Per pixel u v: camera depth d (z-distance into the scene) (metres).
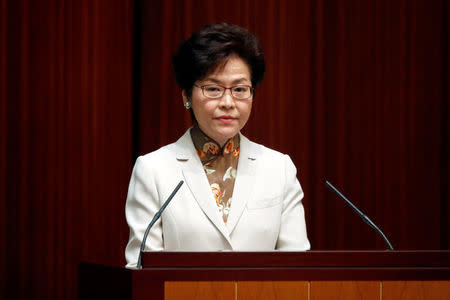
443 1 12.56
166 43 11.86
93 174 11.50
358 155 12.40
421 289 5.18
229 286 5.00
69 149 11.45
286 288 5.04
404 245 12.42
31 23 11.39
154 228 6.66
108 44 11.63
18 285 11.24
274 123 12.15
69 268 11.37
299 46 12.23
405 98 12.52
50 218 11.37
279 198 6.99
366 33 12.47
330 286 5.08
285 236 6.99
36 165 11.38
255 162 7.10
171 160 6.94
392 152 12.48
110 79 11.63
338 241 12.25
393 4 12.52
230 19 12.04
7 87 11.30
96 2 11.59
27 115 11.35
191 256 5.01
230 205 6.86
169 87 11.84
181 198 6.75
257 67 6.88
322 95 12.30
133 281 4.91
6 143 11.28
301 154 12.20
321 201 12.25
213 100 6.71
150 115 11.81
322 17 12.34
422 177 12.52
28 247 11.30
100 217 11.50
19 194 11.30
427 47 12.56
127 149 11.68
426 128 12.54
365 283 5.12
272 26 12.16
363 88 12.45
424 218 12.50
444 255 5.22
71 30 11.50
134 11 11.86
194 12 11.94
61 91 11.44
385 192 12.43
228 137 6.83
